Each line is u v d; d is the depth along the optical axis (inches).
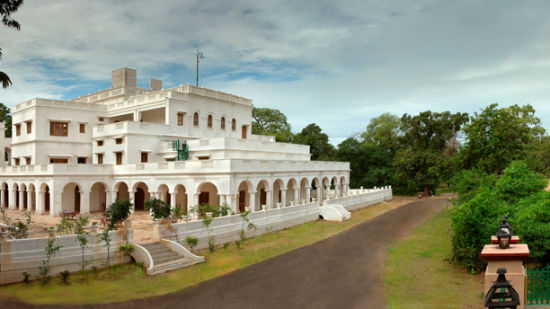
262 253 947.3
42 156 1742.1
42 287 660.7
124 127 1595.7
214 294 659.4
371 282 724.7
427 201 2182.6
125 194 1680.6
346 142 2785.4
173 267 803.4
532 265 714.8
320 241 1100.5
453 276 739.4
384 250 988.6
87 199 1492.4
